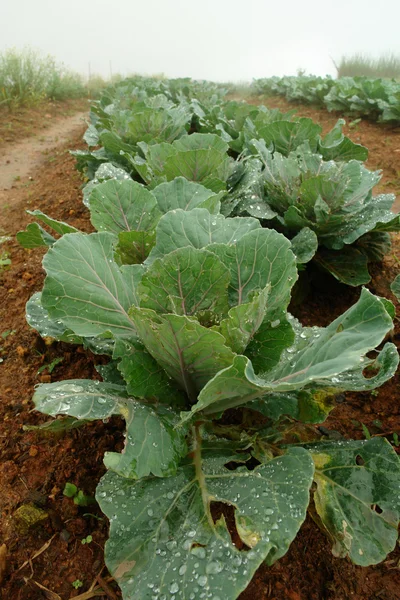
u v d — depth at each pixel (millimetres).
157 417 1920
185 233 2246
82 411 1750
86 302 2033
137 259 2770
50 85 15672
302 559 2102
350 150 5191
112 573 1581
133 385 1965
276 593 1985
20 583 2051
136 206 2826
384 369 1823
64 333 2438
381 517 1775
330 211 3725
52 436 2682
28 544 2201
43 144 10484
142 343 2082
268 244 2025
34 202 6602
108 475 1896
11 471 2537
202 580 1465
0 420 2898
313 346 1910
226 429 2303
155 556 1598
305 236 3477
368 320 1747
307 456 1788
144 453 1715
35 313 2600
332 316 3891
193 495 1805
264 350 2088
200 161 3676
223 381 1646
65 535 2221
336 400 2988
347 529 1766
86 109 16172
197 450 2053
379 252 4129
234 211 3953
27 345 3580
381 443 2004
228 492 1762
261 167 4473
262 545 1489
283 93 15586
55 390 1871
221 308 1950
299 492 1632
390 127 9461
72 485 2377
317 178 3584
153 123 5520
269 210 3854
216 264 1837
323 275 4137
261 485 1728
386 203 3877
